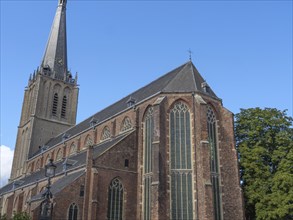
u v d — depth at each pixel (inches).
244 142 2111.2
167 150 1806.1
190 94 1931.6
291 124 2095.2
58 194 1706.4
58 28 4212.6
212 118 1968.5
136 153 1984.5
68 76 4069.9
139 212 1830.7
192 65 2222.0
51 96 3887.8
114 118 2396.7
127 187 1872.5
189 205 1694.1
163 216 1642.5
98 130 2573.8
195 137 1819.6
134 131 2032.5
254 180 1969.7
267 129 2119.8
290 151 1921.8
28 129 3767.2
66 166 2213.3
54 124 3818.9
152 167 1782.7
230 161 1898.4
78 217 1727.4
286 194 1785.2
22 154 3786.9
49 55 4052.7
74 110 3971.5
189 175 1754.4
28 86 4165.8
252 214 2039.9
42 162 3346.5
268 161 2053.4
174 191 1726.1
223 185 1820.9
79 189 1777.8
